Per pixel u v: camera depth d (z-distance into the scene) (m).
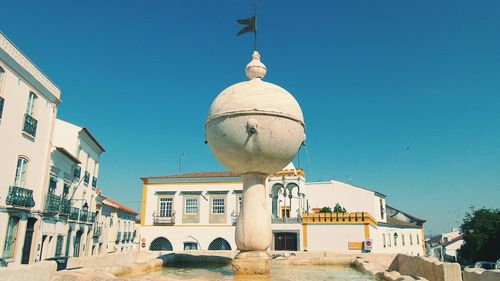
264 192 6.95
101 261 7.86
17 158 16.84
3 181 15.85
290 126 6.57
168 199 30.86
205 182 30.62
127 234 42.31
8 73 15.88
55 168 21.42
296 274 7.13
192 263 8.97
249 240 6.57
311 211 34.78
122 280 4.62
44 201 19.33
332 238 23.48
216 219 29.86
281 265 8.84
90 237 28.61
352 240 23.16
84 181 27.23
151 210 30.80
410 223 44.53
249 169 6.83
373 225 24.89
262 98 6.53
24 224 17.59
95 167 30.59
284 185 28.06
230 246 29.25
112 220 37.56
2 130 15.62
